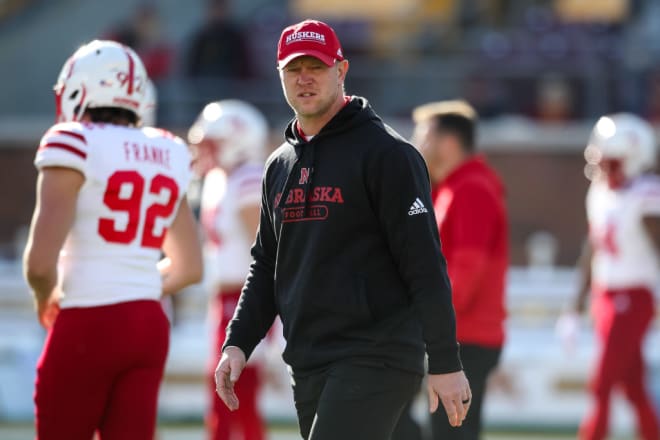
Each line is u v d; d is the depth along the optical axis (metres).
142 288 15.52
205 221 23.81
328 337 14.14
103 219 15.23
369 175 13.89
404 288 14.19
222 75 41.25
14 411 33.41
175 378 32.84
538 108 41.25
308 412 14.51
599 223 26.86
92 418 15.30
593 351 32.81
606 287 26.61
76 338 15.07
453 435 19.83
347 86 41.19
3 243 40.56
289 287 14.47
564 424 32.50
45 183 14.93
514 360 32.59
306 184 14.19
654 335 33.38
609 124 27.12
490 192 20.34
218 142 23.62
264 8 51.00
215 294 23.33
